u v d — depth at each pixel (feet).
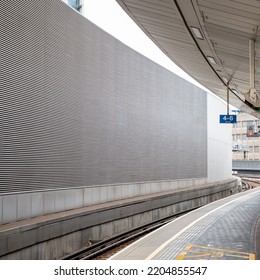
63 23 46.85
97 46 55.01
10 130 37.06
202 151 100.94
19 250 31.55
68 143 47.29
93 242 44.16
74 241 41.01
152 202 62.49
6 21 36.76
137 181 66.85
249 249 28.27
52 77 44.32
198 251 27.81
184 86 89.81
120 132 61.36
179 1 31.94
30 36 40.45
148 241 31.35
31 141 40.22
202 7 32.07
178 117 85.87
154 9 36.29
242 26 33.76
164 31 42.73
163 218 65.26
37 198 40.78
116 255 26.53
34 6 41.22
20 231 31.40
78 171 49.34
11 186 36.99
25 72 39.50
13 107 37.55
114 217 50.21
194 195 82.28
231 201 63.05
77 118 49.49
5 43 36.58
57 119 45.11
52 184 43.62
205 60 50.39
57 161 44.80
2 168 35.86
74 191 48.11
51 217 39.88
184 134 89.04
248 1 28.12
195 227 37.81
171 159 81.56
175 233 34.71
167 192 75.56
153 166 73.26
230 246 29.30
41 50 42.37
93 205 52.16
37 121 41.29
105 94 57.00
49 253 36.19
